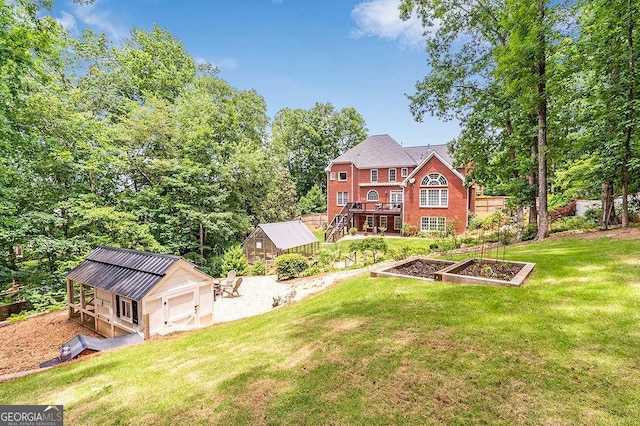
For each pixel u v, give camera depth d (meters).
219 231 19.67
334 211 32.69
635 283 5.14
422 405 2.68
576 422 2.33
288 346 4.34
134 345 6.14
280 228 20.38
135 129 17.45
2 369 7.64
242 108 25.86
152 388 3.68
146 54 22.09
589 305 4.46
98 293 9.98
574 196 17.23
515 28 10.78
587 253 7.50
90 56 19.17
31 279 13.57
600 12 9.85
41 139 13.39
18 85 10.62
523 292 5.24
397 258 13.64
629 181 11.19
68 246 13.66
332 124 46.09
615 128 10.30
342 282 9.07
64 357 6.11
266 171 23.66
